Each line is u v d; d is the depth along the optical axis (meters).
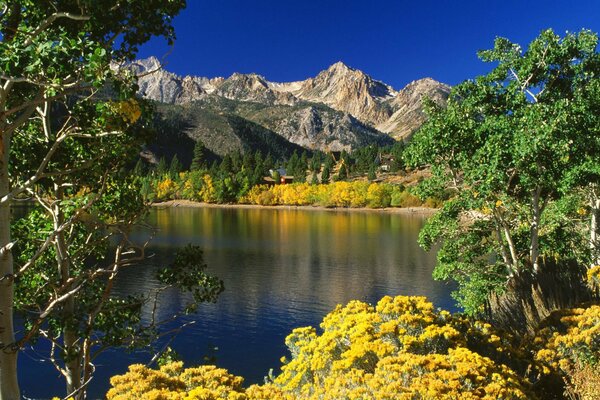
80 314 8.34
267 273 47.66
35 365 23.33
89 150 8.23
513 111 14.88
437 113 14.89
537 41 14.62
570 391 6.00
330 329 8.55
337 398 5.62
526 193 15.10
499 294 13.27
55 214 8.32
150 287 38.62
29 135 8.31
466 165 13.80
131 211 9.41
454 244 16.02
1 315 5.73
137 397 5.81
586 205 22.25
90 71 5.64
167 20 7.00
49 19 5.82
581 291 9.27
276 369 23.69
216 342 27.45
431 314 7.54
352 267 50.97
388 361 5.92
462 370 5.62
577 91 14.41
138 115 7.35
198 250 10.50
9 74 5.48
